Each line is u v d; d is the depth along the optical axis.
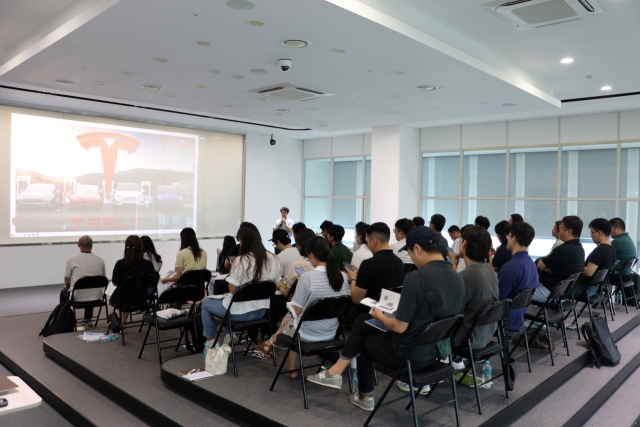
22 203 8.98
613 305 6.36
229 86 6.48
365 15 4.04
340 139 12.97
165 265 11.04
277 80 6.13
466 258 3.51
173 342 5.24
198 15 3.99
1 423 3.72
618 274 6.25
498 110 7.96
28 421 3.77
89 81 6.27
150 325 4.55
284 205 13.52
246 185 12.59
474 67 5.42
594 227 5.62
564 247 5.08
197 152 11.64
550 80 7.12
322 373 3.53
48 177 9.30
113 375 4.15
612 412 3.88
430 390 3.48
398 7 4.48
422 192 11.30
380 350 3.00
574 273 4.88
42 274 9.22
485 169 10.39
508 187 10.08
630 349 5.20
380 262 3.73
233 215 12.42
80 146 9.72
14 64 5.62
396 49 4.83
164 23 4.16
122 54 5.06
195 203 11.61
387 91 6.65
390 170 10.73
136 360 4.57
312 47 4.79
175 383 3.84
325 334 3.57
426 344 2.84
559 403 3.70
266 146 13.00
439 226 6.20
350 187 12.85
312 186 13.77
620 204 8.82
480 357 3.30
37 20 5.10
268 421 3.10
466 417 3.15
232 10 3.88
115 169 10.22
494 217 10.30
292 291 4.54
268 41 4.62
